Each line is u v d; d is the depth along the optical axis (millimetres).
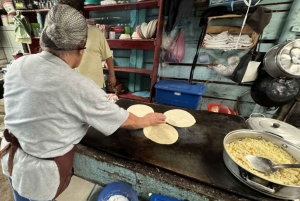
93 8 2057
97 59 1649
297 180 670
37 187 637
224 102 2055
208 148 875
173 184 707
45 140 593
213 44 1663
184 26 1908
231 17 1522
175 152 841
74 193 1163
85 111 583
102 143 888
